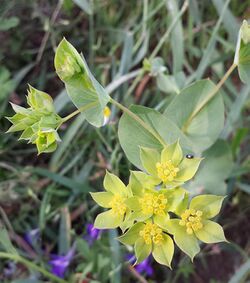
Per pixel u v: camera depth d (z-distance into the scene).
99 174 0.14
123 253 0.13
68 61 0.08
